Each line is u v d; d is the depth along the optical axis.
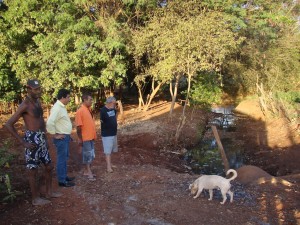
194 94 19.00
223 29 12.48
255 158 11.59
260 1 19.61
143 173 7.71
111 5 15.58
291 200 6.38
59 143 6.32
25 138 5.46
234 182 7.50
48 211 5.60
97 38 14.26
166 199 6.23
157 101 21.17
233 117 18.09
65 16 13.23
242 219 5.54
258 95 19.25
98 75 15.43
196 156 11.70
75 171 7.66
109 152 7.54
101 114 7.30
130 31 14.99
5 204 5.83
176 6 14.86
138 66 16.38
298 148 11.49
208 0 15.76
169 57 12.08
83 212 5.62
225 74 21.27
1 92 14.43
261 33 20.06
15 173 7.32
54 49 13.42
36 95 5.39
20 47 14.51
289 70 19.94
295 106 16.28
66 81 14.19
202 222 5.39
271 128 14.55
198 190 6.26
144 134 12.48
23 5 13.10
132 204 6.00
